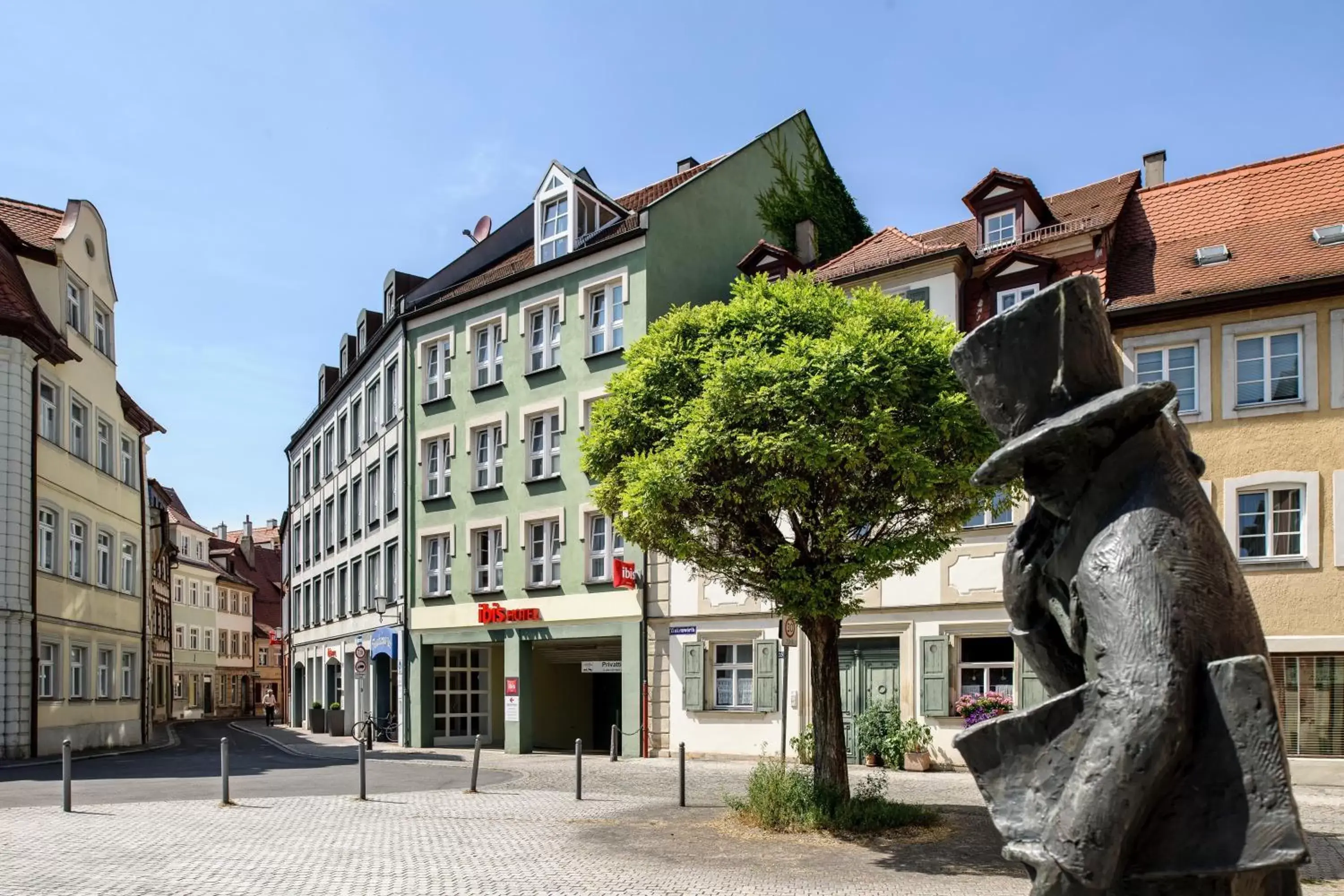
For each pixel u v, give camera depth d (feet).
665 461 36.09
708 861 33.19
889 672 70.74
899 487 35.88
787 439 33.42
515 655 90.43
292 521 170.50
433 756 84.12
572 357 89.35
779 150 96.89
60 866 32.73
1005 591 6.75
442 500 99.19
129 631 109.70
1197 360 63.05
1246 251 66.28
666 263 85.56
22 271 90.74
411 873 31.91
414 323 104.47
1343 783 56.59
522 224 113.50
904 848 34.47
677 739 79.15
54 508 89.71
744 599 76.59
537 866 32.76
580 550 86.79
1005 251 72.49
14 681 81.30
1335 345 59.72
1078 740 5.23
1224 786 4.94
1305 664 58.85
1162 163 82.79
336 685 137.08
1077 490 5.96
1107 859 4.91
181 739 122.42
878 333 35.55
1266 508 60.80
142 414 115.85
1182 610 5.24
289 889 29.68
